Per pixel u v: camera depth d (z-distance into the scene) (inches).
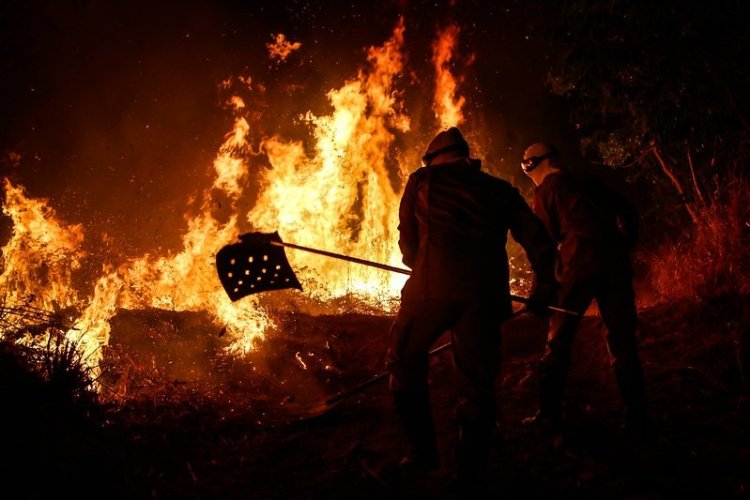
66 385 161.2
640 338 225.5
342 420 178.7
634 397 162.1
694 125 275.1
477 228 142.7
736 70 257.1
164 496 138.1
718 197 267.4
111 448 151.6
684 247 277.6
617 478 144.9
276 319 245.1
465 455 136.6
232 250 159.0
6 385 150.9
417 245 150.3
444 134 155.4
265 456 157.3
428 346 144.6
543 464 153.3
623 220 175.9
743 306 222.5
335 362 219.6
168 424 168.7
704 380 190.4
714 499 134.5
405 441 167.0
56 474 136.9
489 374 139.3
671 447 156.3
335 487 144.0
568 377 206.7
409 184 151.0
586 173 175.9
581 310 168.4
